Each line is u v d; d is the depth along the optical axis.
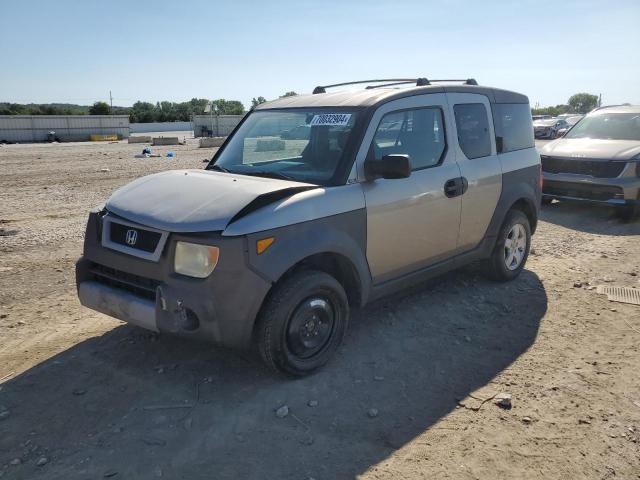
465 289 5.76
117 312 3.85
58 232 8.65
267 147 4.64
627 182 8.94
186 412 3.49
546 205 10.89
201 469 2.97
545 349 4.44
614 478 2.95
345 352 4.34
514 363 4.20
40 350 4.33
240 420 3.41
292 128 4.61
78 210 10.83
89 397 3.65
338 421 3.42
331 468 2.99
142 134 75.94
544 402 3.66
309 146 4.43
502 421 3.44
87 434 3.26
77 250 7.48
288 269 3.69
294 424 3.38
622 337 4.67
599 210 10.34
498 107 5.70
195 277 3.49
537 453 3.14
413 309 5.21
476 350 4.41
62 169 19.52
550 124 37.34
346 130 4.29
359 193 4.12
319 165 4.25
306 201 3.78
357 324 4.87
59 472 2.93
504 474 2.96
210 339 3.51
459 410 3.56
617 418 3.49
